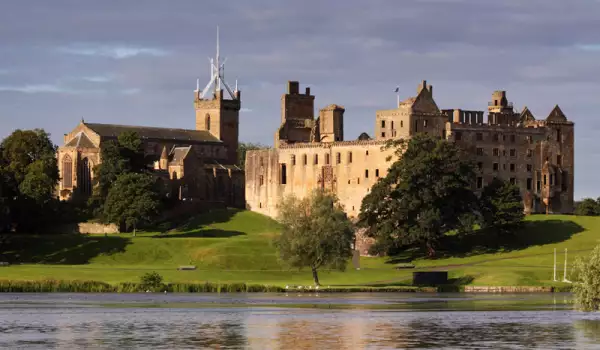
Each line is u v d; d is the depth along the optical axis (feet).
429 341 592.19
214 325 638.94
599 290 626.64
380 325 642.22
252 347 572.51
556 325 645.51
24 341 584.40
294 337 600.39
